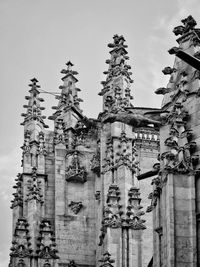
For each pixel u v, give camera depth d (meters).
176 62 32.34
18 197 62.06
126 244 46.94
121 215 47.53
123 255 46.72
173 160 29.75
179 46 32.38
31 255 56.50
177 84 31.94
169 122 31.16
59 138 63.28
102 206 51.53
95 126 62.88
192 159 29.69
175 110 30.75
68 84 65.88
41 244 56.47
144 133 59.62
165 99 32.22
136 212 47.62
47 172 62.47
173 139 30.16
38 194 60.78
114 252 46.75
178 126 30.42
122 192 49.00
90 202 61.22
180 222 28.94
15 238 57.12
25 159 62.94
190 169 29.52
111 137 52.12
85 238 60.16
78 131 63.53
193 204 29.11
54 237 57.59
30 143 63.47
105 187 51.62
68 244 59.94
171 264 28.31
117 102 53.41
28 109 64.81
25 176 62.28
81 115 64.25
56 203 61.06
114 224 47.19
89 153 62.75
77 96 65.25
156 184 30.42
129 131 52.38
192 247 28.53
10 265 56.28
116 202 47.94
